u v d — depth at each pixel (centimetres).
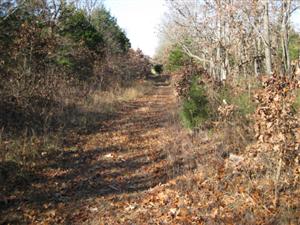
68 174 830
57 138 1050
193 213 591
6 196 690
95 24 3362
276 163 630
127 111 1711
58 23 1873
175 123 1316
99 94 1916
